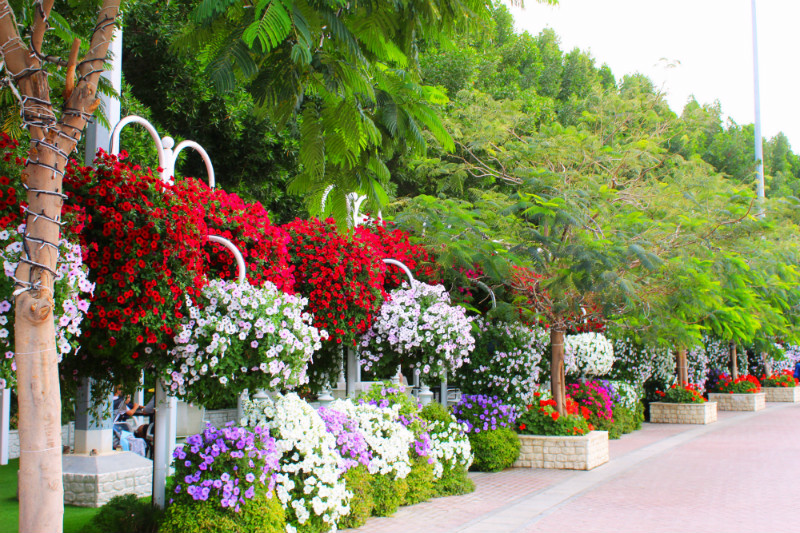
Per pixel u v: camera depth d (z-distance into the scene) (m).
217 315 5.54
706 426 17.84
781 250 16.61
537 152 11.61
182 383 5.39
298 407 6.20
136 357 5.32
